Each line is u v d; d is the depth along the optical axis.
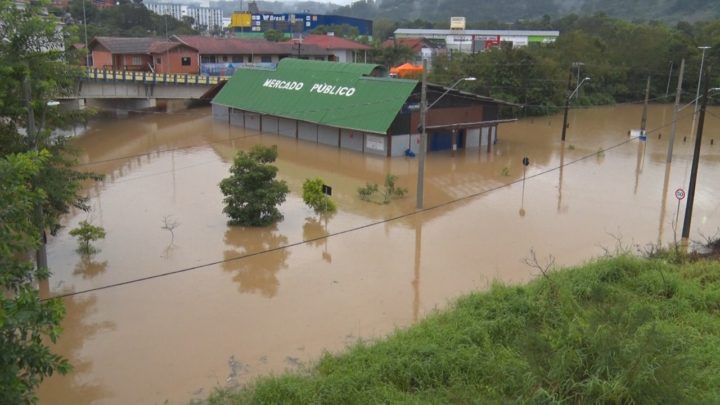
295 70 50.34
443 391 11.44
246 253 22.06
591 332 11.66
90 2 103.69
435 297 18.19
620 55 77.50
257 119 49.72
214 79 60.22
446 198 29.83
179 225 25.14
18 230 8.88
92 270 20.27
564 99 63.94
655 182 33.56
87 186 31.27
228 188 24.69
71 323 16.48
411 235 24.16
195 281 19.50
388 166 37.19
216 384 13.54
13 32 16.69
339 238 23.73
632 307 13.97
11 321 7.62
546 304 14.75
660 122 59.69
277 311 17.31
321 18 125.94
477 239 23.64
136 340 15.59
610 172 36.16
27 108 16.72
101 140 44.97
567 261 21.20
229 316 17.00
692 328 13.69
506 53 63.28
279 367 14.20
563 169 37.00
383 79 42.66
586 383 10.51
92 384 13.61
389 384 11.75
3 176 8.25
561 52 73.62
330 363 13.09
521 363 11.81
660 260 18.89
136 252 22.00
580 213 27.38
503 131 53.25
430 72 66.19
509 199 29.77
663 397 10.02
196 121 54.47
